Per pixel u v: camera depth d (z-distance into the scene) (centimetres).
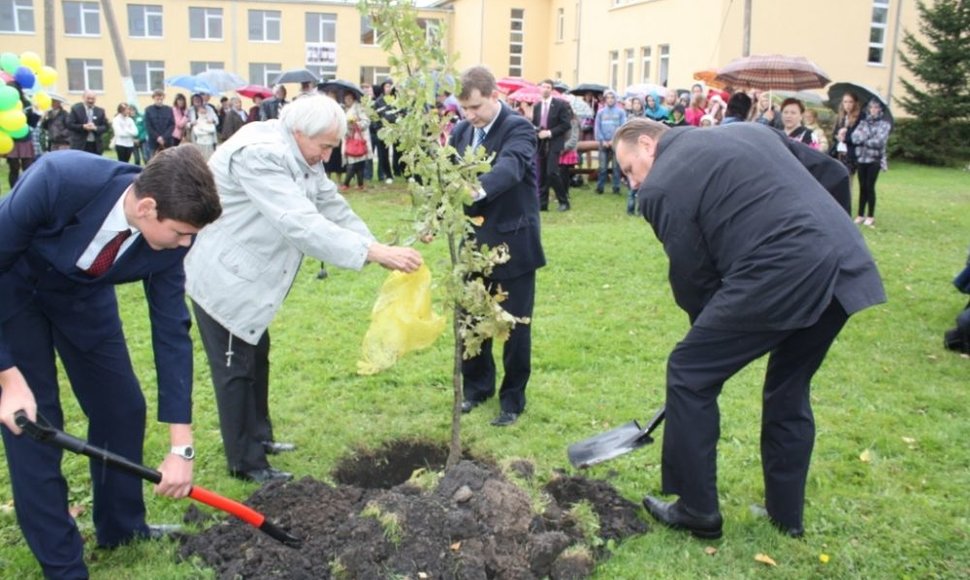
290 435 465
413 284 400
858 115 1202
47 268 279
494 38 3888
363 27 4050
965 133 2452
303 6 3966
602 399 522
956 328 629
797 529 355
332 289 793
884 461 432
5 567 328
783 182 320
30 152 1402
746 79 1388
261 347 429
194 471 416
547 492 371
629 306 748
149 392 527
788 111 1017
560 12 3784
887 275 880
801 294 309
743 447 446
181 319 308
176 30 3856
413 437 464
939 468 426
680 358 337
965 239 1120
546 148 1301
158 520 367
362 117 1527
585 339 642
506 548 318
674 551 341
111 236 273
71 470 412
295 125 375
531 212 472
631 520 362
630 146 362
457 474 348
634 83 2961
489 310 376
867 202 1231
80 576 307
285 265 387
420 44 348
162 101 1820
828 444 449
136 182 256
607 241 1034
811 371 343
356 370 566
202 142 1823
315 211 364
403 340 401
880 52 2706
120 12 3788
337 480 420
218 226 377
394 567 303
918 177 2098
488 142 467
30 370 295
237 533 339
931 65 2464
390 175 1642
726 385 539
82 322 302
